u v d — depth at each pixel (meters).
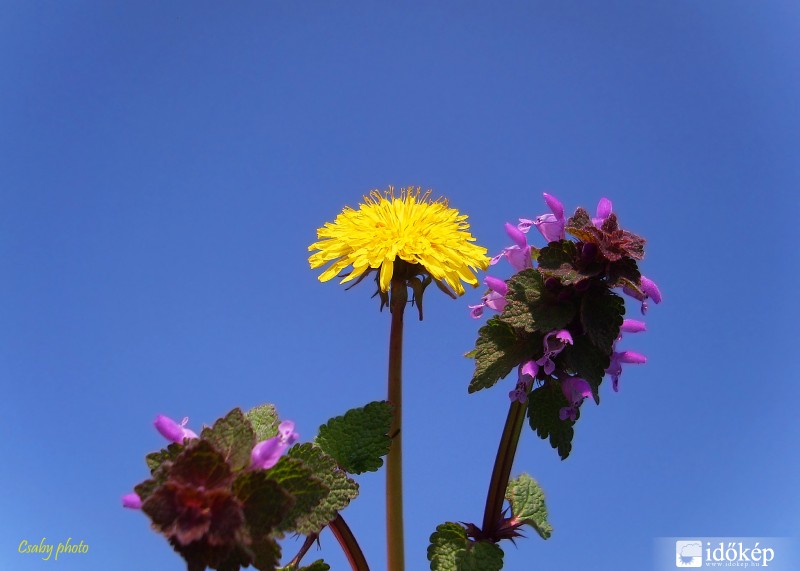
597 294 0.19
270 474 0.16
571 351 0.19
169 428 0.16
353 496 0.17
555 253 0.19
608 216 0.19
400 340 0.20
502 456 0.21
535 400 0.20
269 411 0.19
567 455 0.19
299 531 0.16
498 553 0.20
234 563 0.15
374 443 0.19
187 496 0.15
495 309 0.21
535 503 0.23
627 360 0.20
